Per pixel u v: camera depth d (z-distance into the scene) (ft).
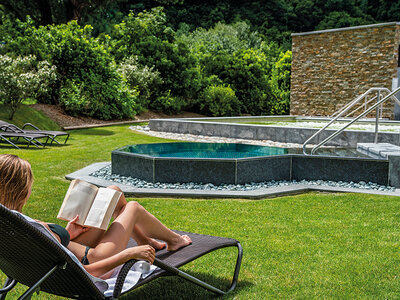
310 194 18.74
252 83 79.46
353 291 9.45
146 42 69.26
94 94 51.85
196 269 10.68
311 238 12.89
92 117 53.98
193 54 78.18
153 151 26.35
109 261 7.04
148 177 20.26
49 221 14.51
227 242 9.66
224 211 15.81
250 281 10.00
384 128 39.42
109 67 52.80
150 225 8.54
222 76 80.84
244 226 14.03
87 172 22.67
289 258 11.34
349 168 20.70
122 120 57.16
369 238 12.87
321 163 21.08
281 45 137.08
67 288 6.73
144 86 64.39
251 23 148.66
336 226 14.05
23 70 41.70
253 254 11.63
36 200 17.17
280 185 20.26
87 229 7.80
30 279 6.52
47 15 72.74
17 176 6.40
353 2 145.79
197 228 13.76
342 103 61.52
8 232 5.49
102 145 33.71
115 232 7.62
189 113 75.36
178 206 16.46
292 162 21.52
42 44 48.42
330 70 62.28
